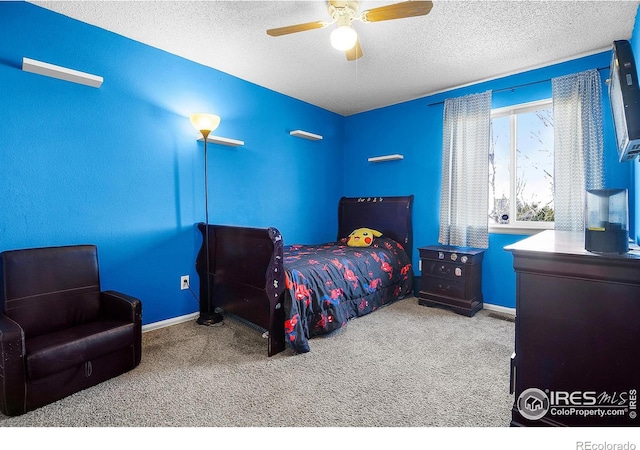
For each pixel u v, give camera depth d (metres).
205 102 3.09
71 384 1.73
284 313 2.31
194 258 3.06
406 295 3.76
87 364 1.79
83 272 2.14
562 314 1.30
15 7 2.08
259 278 2.40
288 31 2.04
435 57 2.87
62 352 1.67
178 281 2.94
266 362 2.13
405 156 4.07
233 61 3.00
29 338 1.80
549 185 3.12
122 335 1.93
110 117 2.50
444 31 2.44
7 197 2.07
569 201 2.78
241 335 2.60
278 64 3.05
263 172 3.65
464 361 2.15
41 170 2.19
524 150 3.25
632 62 1.48
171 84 2.85
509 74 3.22
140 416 1.56
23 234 2.13
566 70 2.89
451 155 3.55
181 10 2.21
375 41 2.60
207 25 2.40
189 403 1.67
